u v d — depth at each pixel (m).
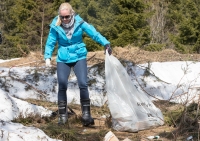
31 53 14.31
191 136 5.27
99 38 6.11
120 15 22.02
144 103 6.07
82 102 6.14
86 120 6.09
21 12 28.00
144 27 22.41
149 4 22.52
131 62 9.67
